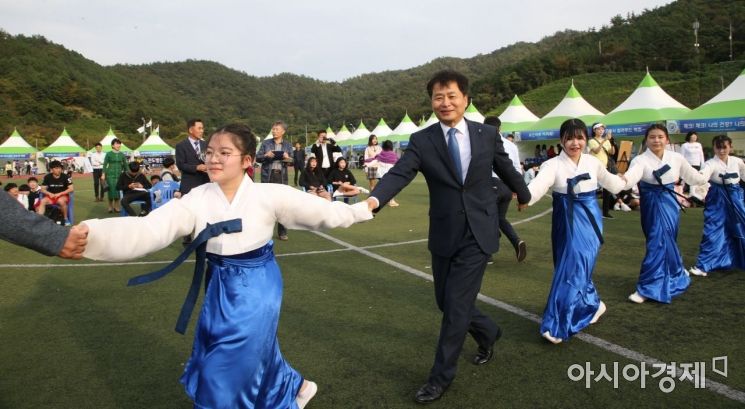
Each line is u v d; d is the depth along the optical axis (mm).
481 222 2932
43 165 44000
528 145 27328
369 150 15102
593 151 9367
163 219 2174
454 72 2947
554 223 4020
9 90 79438
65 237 1764
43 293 5121
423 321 4168
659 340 3684
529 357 3434
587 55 76562
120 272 6066
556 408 2756
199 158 6969
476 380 3113
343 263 6363
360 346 3664
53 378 3195
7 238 1636
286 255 6926
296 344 3705
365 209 2707
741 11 71938
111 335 3930
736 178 5523
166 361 3451
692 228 8328
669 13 83312
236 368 2178
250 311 2230
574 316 3648
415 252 6992
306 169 10461
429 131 3061
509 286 5172
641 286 4617
